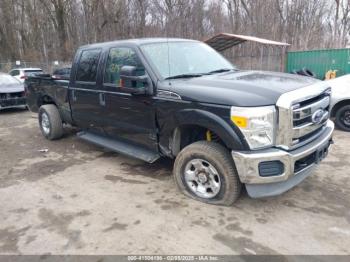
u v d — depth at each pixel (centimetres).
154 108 434
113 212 402
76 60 586
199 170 409
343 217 376
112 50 505
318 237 341
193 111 385
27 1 3712
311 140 387
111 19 2689
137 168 541
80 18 3139
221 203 399
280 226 362
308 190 441
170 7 2694
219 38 1448
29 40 3894
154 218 384
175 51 484
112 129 524
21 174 536
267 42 1414
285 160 351
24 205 428
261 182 355
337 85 757
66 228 371
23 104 1129
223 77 427
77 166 562
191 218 381
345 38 2644
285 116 346
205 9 2884
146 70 442
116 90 491
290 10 2500
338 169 510
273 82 394
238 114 348
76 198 442
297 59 1585
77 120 612
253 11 2523
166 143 439
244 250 324
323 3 2562
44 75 717
